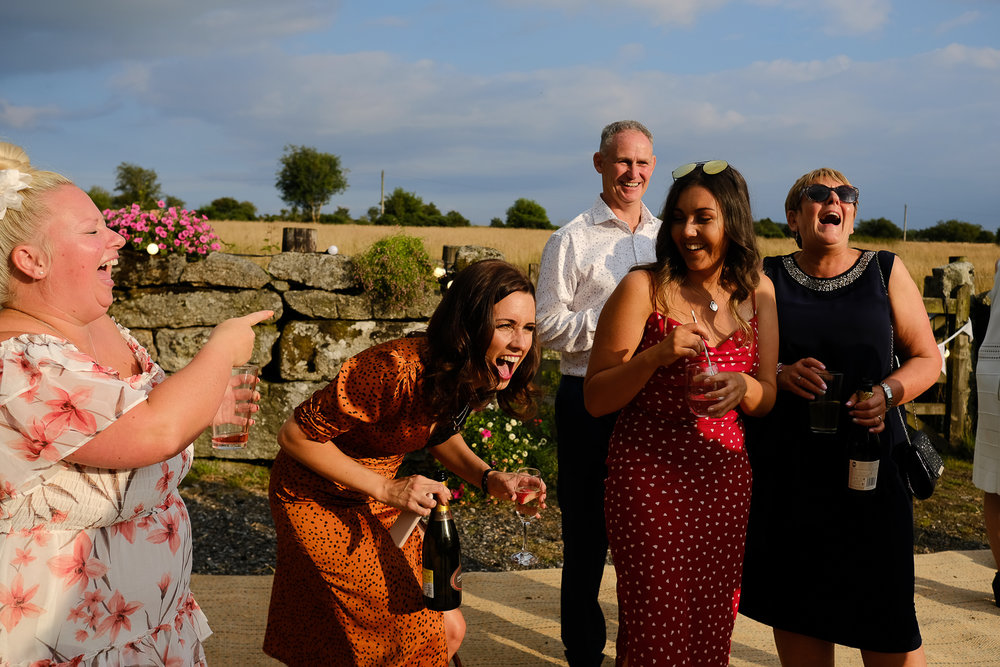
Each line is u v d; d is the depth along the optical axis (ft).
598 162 12.32
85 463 5.14
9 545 5.16
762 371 8.46
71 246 5.32
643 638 7.65
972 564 15.10
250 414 7.50
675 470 7.84
